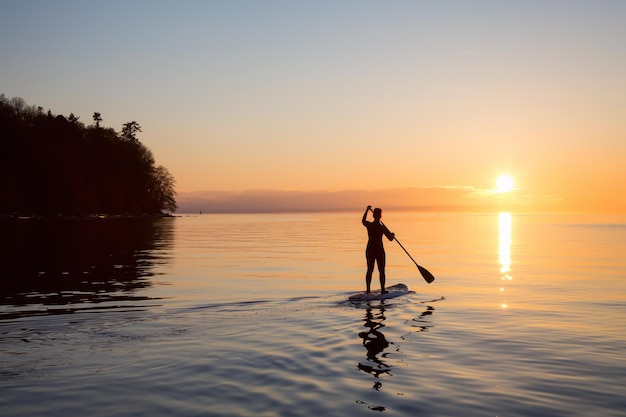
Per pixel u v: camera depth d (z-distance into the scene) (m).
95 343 7.16
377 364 6.18
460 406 4.82
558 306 10.48
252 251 26.47
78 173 89.62
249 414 4.60
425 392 5.20
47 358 6.39
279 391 5.21
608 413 4.66
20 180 78.75
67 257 21.91
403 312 9.66
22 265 18.48
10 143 79.31
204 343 7.16
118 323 8.52
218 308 10.00
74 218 87.38
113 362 6.22
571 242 34.84
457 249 28.16
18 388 5.32
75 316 9.15
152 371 5.86
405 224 83.12
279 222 95.88
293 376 5.70
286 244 32.47
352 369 5.98
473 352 6.78
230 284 13.90
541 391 5.25
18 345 7.04
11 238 34.16
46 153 83.25
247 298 11.36
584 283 14.27
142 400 4.96
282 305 10.36
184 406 4.81
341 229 59.59
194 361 6.26
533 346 7.11
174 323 8.52
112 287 13.17
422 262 20.62
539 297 11.68
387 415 4.59
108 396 5.08
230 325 8.38
